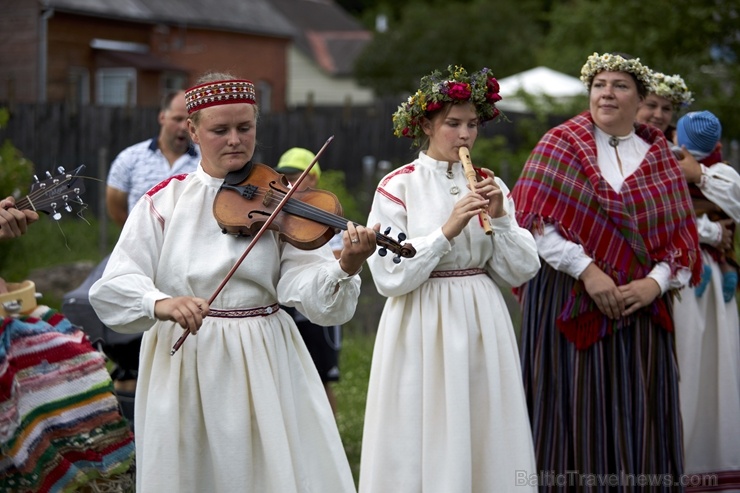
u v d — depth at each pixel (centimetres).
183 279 410
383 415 495
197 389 409
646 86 568
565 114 1850
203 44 2883
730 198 617
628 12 1816
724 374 618
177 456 403
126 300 399
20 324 404
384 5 5000
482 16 3366
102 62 2562
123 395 641
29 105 1741
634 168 563
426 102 497
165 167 742
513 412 493
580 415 549
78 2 2480
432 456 485
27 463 397
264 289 418
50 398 405
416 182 507
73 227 1565
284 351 421
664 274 546
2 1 2414
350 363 902
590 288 539
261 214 408
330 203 410
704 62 1730
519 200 564
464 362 485
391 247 396
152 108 1792
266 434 401
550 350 560
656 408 553
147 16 2656
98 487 415
